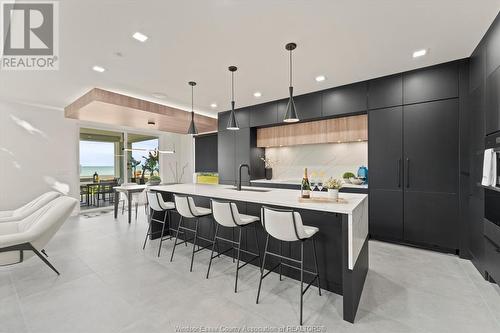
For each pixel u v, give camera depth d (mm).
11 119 4695
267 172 5512
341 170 4531
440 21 2137
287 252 2471
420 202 3195
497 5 1910
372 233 3568
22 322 1734
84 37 2406
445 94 3010
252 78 3553
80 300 2020
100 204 6516
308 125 4582
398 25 2203
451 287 2201
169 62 2992
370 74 3404
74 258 2959
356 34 2354
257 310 1872
